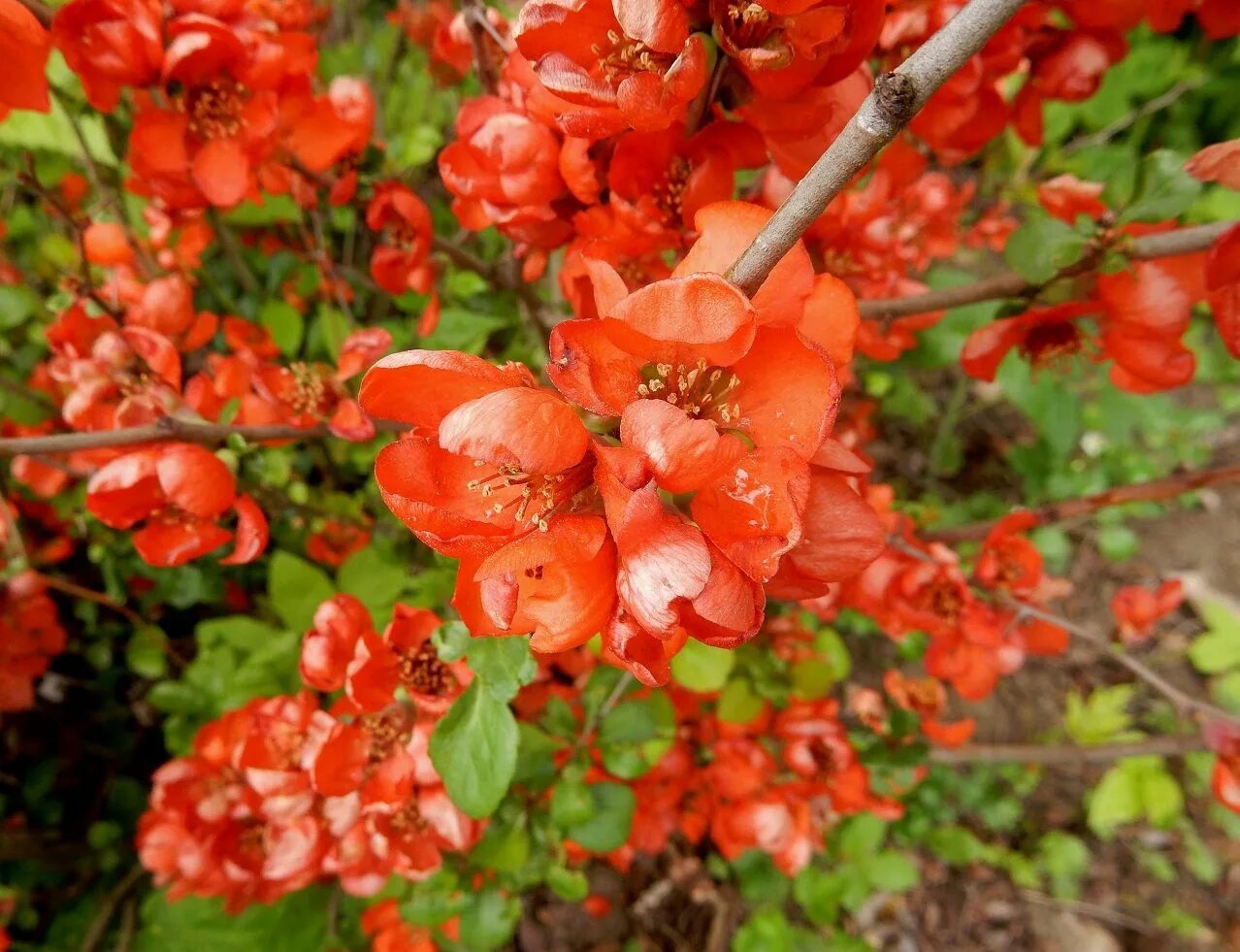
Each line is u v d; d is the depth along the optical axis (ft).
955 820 1.56
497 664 0.61
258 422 0.77
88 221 0.86
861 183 0.90
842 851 1.22
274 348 0.97
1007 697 1.68
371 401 0.46
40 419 0.98
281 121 0.74
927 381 1.99
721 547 0.46
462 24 0.83
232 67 0.66
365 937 1.10
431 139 1.05
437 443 0.47
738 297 0.42
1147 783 1.50
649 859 1.43
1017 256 0.66
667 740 0.89
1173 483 0.87
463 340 1.02
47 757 1.27
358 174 0.90
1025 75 0.80
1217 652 1.69
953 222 1.11
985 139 0.72
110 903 1.15
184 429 0.70
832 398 0.44
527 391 0.44
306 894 1.06
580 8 0.51
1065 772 1.65
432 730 0.71
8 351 1.12
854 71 0.54
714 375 0.48
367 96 0.77
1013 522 0.90
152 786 1.29
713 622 0.45
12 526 0.93
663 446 0.42
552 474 0.45
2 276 1.04
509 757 0.63
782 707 1.04
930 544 0.94
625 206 0.59
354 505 1.03
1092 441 1.88
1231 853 1.59
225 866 0.86
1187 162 0.60
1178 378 0.66
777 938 1.17
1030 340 0.74
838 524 0.51
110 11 0.61
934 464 1.82
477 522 0.47
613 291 0.48
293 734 0.77
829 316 0.47
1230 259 0.59
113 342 0.75
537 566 0.46
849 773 0.97
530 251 0.76
